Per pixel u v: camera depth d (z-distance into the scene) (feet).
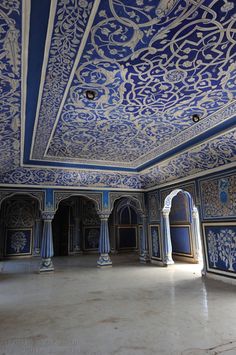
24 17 4.67
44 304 10.66
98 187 20.75
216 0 4.80
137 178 21.08
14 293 12.51
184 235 22.86
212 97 8.68
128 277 16.07
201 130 11.65
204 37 5.79
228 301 10.55
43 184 19.01
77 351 6.60
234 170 13.78
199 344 6.83
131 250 31.91
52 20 4.96
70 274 17.52
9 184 18.06
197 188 16.53
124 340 7.18
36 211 28.86
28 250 27.96
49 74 6.84
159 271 17.90
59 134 11.77
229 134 11.69
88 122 10.52
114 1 4.72
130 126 11.10
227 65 6.89
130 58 6.47
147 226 22.26
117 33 5.57
